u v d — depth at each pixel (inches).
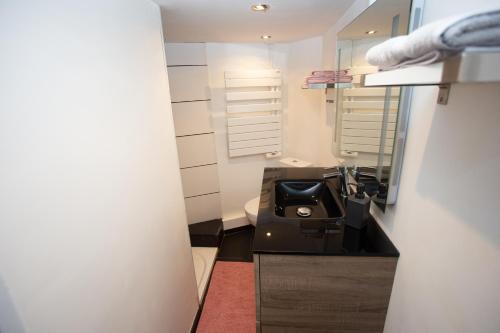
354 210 41.2
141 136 37.4
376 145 40.1
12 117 18.5
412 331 31.1
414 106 30.0
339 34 55.0
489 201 18.9
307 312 41.3
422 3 27.9
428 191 27.3
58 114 22.5
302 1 45.7
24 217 19.3
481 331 20.0
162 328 43.7
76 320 24.3
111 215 29.7
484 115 19.2
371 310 39.6
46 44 21.4
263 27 64.8
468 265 21.2
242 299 71.1
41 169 20.7
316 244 38.0
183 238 55.2
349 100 51.5
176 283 50.7
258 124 93.5
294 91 93.7
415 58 15.9
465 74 11.4
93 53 27.0
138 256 35.9
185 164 91.8
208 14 51.5
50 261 21.4
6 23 18.2
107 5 29.3
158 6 43.8
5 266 18.0
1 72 17.9
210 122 90.8
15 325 19.1
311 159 92.1
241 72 87.0
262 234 41.1
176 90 84.4
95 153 27.1
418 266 29.6
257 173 101.7
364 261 36.1
